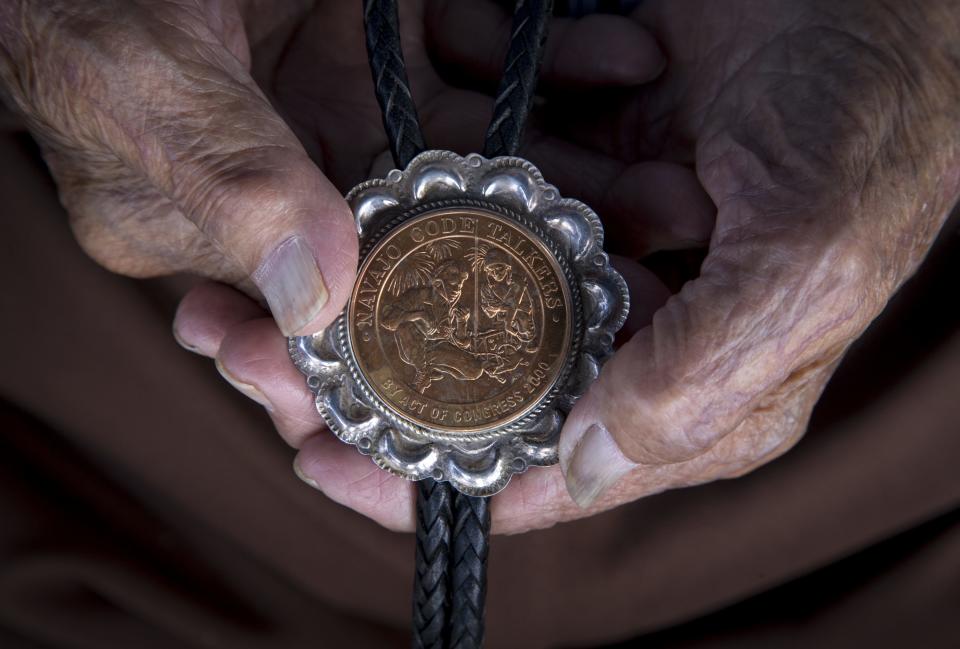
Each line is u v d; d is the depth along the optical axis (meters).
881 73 0.32
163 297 0.38
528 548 0.38
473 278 0.33
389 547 0.38
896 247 0.32
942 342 0.36
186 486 0.38
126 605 0.37
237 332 0.33
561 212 0.33
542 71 0.37
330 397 0.33
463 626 0.33
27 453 0.38
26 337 0.37
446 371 0.33
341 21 0.37
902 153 0.32
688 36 0.35
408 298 0.33
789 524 0.37
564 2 0.38
